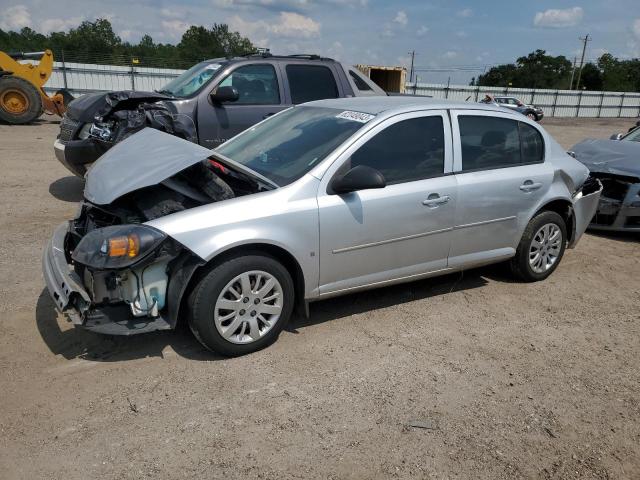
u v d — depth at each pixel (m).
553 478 2.81
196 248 3.41
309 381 3.52
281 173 4.06
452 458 2.90
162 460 2.78
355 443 2.97
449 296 4.98
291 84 7.77
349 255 4.04
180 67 33.75
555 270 5.84
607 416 3.34
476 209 4.61
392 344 4.05
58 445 2.85
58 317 4.18
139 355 3.73
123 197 3.79
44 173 9.41
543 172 5.04
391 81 21.39
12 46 61.59
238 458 2.82
